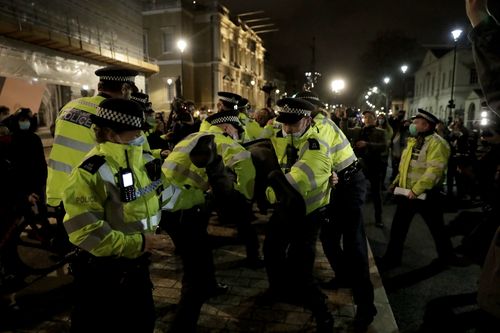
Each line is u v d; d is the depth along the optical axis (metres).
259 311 3.62
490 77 1.04
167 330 3.29
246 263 4.80
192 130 7.37
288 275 3.13
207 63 35.16
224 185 3.07
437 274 4.70
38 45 12.14
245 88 44.50
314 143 2.92
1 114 6.22
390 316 3.58
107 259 2.05
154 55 32.22
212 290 3.16
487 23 1.04
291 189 2.82
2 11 10.45
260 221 6.65
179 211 3.04
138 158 2.14
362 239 3.53
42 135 12.83
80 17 14.65
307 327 3.35
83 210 1.94
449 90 41.38
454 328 3.51
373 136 6.56
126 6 18.45
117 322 2.06
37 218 4.67
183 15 32.00
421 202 4.74
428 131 4.69
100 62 15.68
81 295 2.07
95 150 2.11
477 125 17.45
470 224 6.75
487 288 1.20
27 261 4.83
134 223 2.11
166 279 4.28
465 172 5.27
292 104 2.95
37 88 11.96
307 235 3.05
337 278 4.11
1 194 4.12
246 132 5.90
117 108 2.02
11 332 3.22
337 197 3.50
